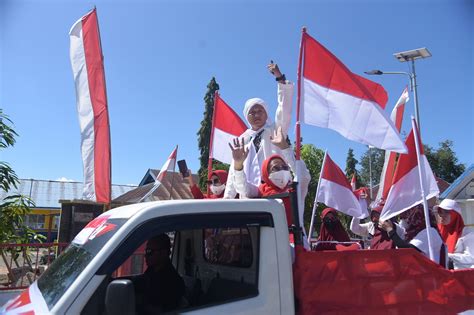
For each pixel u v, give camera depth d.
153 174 24.55
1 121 7.16
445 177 31.16
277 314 2.75
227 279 3.13
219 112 6.96
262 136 4.73
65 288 2.48
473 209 15.26
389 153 6.41
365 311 2.97
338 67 4.08
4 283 8.04
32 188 32.19
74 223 12.07
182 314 2.65
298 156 3.83
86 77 6.09
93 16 6.14
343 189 6.46
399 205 4.29
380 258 3.10
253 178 4.41
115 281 2.30
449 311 3.20
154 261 3.32
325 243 4.79
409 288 3.12
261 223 2.87
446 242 5.01
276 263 2.83
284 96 4.50
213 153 6.84
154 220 2.64
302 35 4.09
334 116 4.02
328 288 2.91
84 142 6.02
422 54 12.09
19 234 7.80
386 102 5.61
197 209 2.76
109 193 5.93
